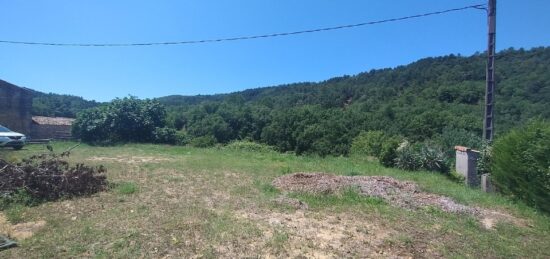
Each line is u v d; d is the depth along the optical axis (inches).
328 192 401.4
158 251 227.5
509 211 369.1
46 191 359.9
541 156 357.4
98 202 348.8
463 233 283.6
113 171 548.4
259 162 747.4
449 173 641.6
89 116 1364.4
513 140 412.8
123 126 1369.3
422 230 287.1
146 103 1461.6
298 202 360.2
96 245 235.3
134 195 382.0
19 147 917.2
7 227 273.6
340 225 294.5
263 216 312.3
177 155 863.7
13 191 350.9
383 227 292.0
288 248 238.4
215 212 318.0
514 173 401.7
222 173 553.0
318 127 1681.8
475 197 422.9
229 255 225.0
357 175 568.1
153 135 1414.9
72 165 609.3
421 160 692.7
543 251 253.3
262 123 1991.9
